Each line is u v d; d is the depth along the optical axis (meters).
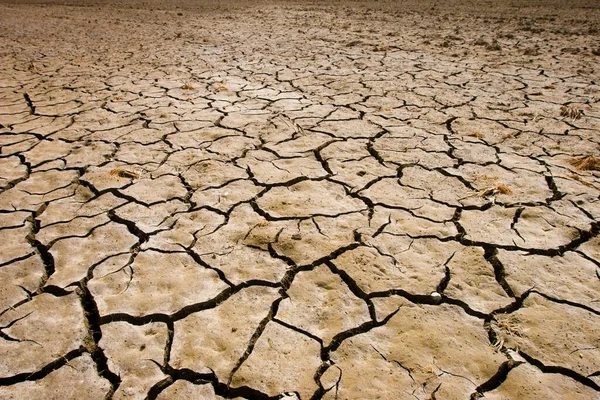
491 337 1.49
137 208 2.24
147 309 1.62
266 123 3.36
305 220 2.13
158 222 2.13
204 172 2.61
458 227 2.06
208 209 2.23
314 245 1.95
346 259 1.86
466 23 8.85
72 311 1.61
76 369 1.39
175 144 3.01
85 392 1.32
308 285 1.73
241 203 2.28
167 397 1.31
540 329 1.50
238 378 1.36
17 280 1.75
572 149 2.82
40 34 8.42
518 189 2.36
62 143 3.04
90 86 4.50
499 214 2.14
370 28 8.44
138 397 1.31
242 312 1.61
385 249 1.92
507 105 3.69
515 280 1.72
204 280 1.76
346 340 1.49
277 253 1.90
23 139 3.13
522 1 13.55
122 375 1.37
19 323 1.55
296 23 9.46
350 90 4.20
